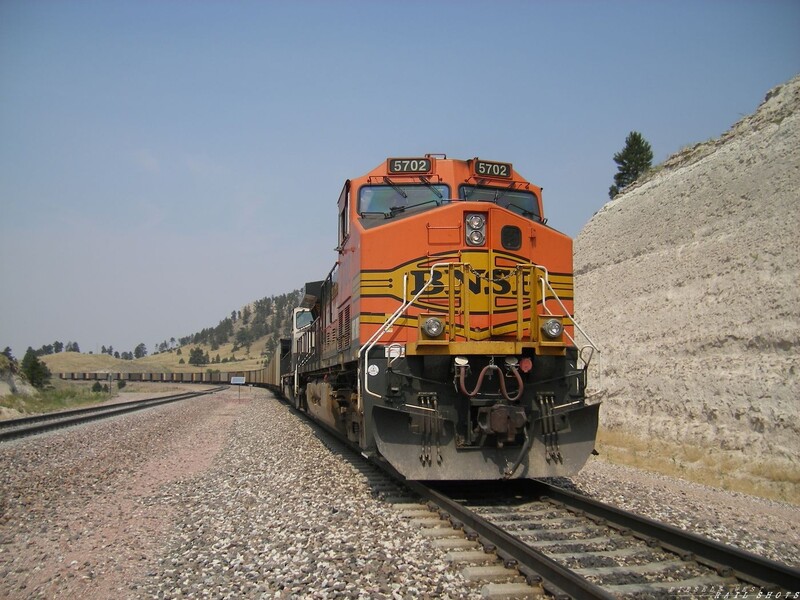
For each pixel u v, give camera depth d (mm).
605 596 4641
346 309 11320
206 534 7535
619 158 45031
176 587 5781
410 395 8844
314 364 17391
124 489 10664
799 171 14898
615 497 9461
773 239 14844
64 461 13797
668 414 15719
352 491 9609
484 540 6621
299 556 6422
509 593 5293
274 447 15570
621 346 18656
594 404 8969
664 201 20172
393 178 10602
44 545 7383
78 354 168125
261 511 8562
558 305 9922
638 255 20281
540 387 9055
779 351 13445
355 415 10906
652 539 6785
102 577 6250
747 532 7734
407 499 8977
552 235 10109
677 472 13062
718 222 17188
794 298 13508
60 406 38844
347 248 11109
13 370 41562
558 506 8586
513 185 10797
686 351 16047
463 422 8812
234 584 5758
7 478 11547
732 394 13953
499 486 10102
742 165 17188
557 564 5422
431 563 6094
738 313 14844
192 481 11273
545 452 8875
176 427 22172
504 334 9250
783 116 16672
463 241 9445
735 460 12820
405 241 9547
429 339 8625
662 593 5406
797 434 12078
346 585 5582
